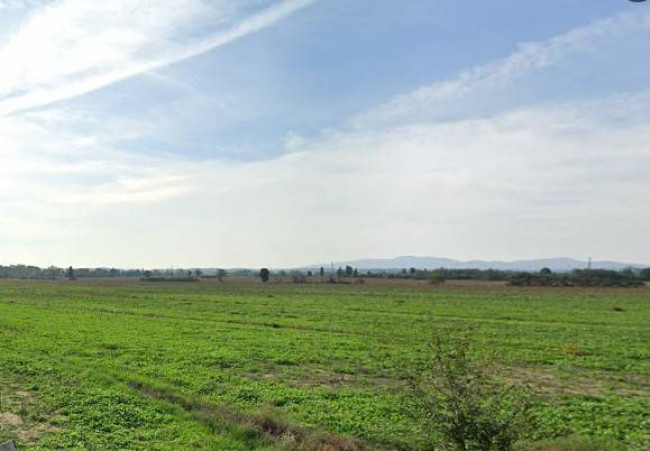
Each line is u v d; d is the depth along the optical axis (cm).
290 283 16900
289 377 2700
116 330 4506
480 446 1067
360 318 5712
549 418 1914
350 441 1623
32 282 18888
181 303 7956
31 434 1717
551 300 8694
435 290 12000
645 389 2541
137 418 1867
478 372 1130
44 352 3281
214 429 1772
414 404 1183
